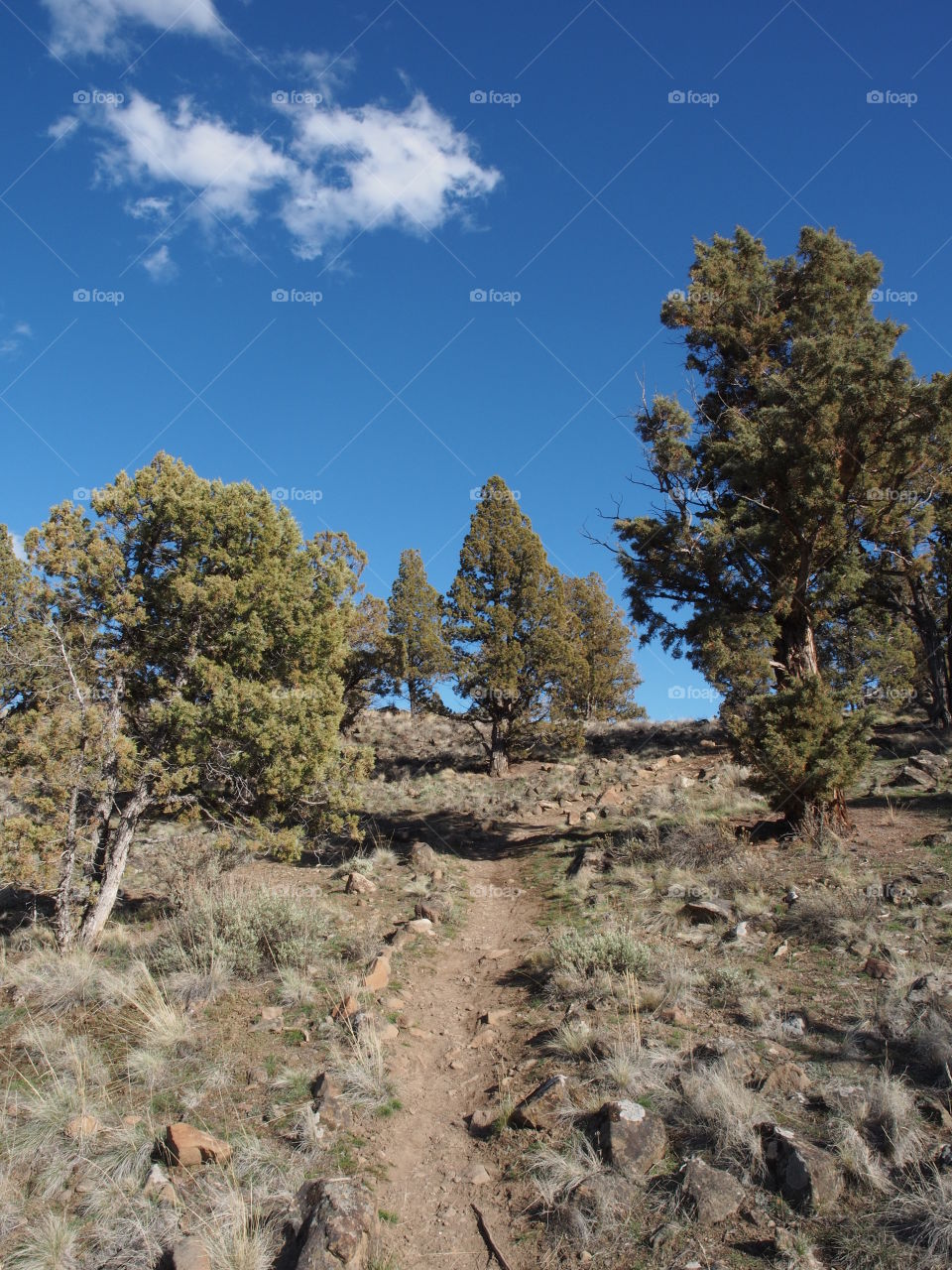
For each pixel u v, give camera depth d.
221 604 12.53
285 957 9.85
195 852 13.30
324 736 12.63
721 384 20.12
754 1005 7.76
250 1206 5.42
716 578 17.56
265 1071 7.34
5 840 10.45
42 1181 5.75
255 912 10.51
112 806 12.22
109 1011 8.66
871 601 27.33
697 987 8.59
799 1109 5.94
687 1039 7.38
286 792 12.79
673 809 19.12
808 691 14.92
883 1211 4.81
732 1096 5.86
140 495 12.60
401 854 17.92
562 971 9.46
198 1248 4.85
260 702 12.10
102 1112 6.59
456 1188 5.88
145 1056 7.36
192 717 11.83
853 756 14.46
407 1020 8.75
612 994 8.63
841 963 8.82
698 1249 4.79
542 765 31.50
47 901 14.38
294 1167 5.92
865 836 14.10
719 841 14.09
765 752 14.92
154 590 12.57
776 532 16.36
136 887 14.83
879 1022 7.21
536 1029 8.34
